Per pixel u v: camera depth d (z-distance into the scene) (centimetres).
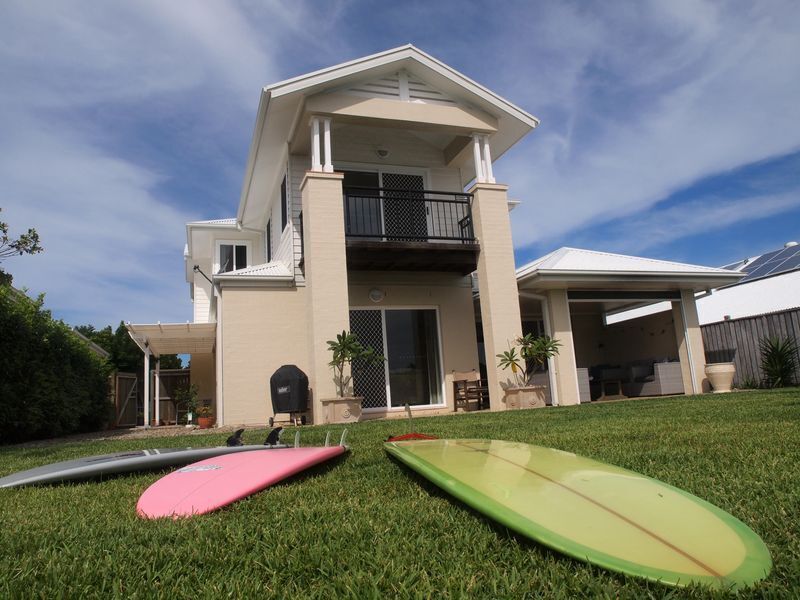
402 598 138
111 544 191
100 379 1280
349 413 898
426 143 1210
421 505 228
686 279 1223
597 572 146
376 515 217
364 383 1056
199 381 1706
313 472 318
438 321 1125
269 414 998
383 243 986
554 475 216
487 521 194
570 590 140
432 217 1184
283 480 290
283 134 1091
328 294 946
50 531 215
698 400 835
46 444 777
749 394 921
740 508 203
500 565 159
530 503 182
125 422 1664
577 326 1675
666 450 334
